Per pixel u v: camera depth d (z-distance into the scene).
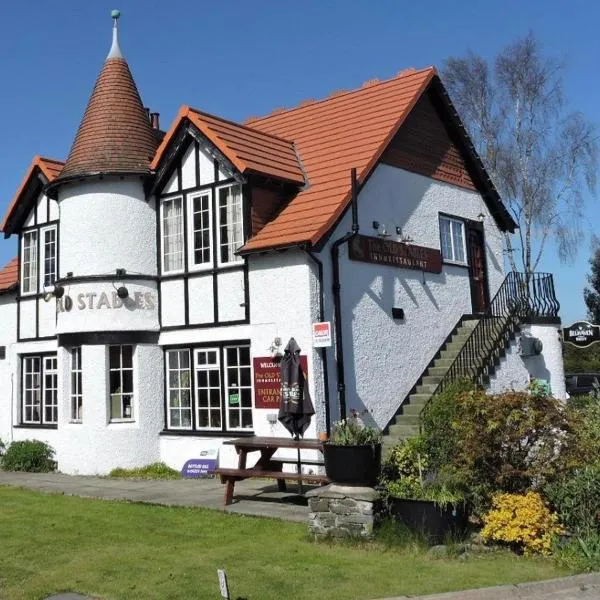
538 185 31.39
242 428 13.91
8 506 11.09
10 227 18.50
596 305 42.03
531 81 31.25
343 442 8.67
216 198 14.46
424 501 8.30
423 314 16.17
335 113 17.41
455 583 6.84
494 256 19.83
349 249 14.04
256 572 7.21
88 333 14.88
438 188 17.61
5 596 6.60
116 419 14.91
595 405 11.00
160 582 6.93
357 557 7.75
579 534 8.05
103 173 15.02
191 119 14.45
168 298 15.11
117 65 16.52
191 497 11.59
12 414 18.28
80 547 8.34
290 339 12.97
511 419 8.58
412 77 17.33
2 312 19.09
